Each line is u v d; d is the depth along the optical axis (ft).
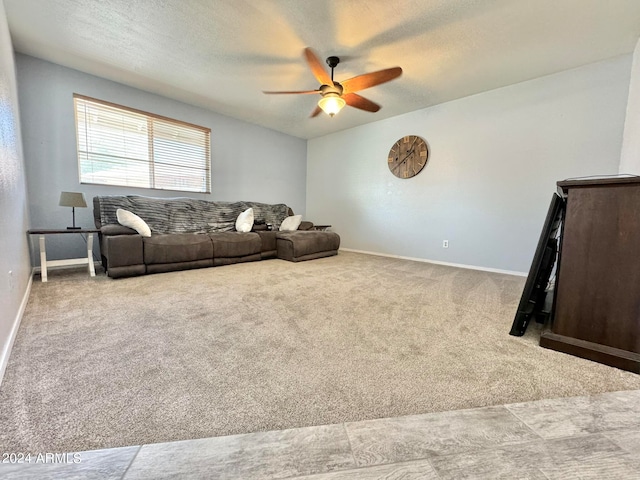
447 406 3.35
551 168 10.67
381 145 15.94
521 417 3.17
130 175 12.26
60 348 4.51
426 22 7.52
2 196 4.91
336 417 3.15
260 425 3.01
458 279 10.26
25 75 9.53
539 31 7.90
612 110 9.45
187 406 3.27
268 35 8.19
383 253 16.11
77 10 7.30
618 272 4.30
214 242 11.51
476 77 10.66
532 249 11.23
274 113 14.94
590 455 2.65
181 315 6.07
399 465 2.54
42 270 8.66
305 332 5.34
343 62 9.53
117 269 9.11
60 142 10.38
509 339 5.18
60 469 2.42
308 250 13.62
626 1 6.69
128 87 11.78
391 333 5.36
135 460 2.53
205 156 14.78
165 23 7.77
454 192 13.19
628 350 4.22
